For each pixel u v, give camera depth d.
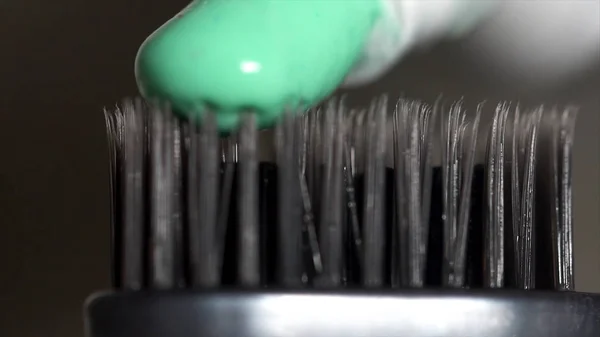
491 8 0.07
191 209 0.06
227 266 0.06
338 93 0.07
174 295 0.05
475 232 0.06
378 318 0.05
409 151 0.06
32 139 0.07
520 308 0.06
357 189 0.06
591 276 0.07
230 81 0.06
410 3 0.07
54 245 0.07
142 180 0.06
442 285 0.06
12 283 0.07
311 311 0.05
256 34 0.06
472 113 0.07
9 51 0.07
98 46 0.07
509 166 0.06
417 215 0.06
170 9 0.07
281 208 0.06
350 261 0.06
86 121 0.07
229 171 0.06
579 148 0.07
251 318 0.05
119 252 0.06
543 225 0.06
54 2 0.07
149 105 0.06
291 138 0.06
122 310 0.05
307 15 0.06
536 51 0.07
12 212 0.07
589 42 0.07
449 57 0.07
